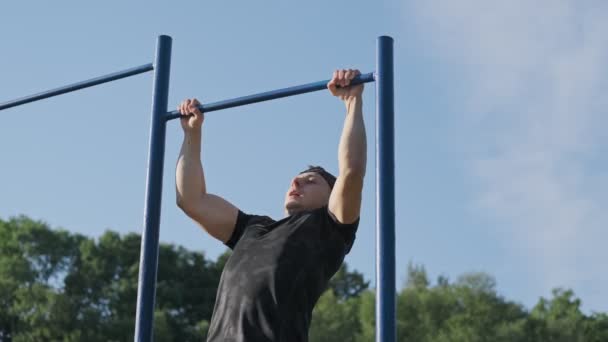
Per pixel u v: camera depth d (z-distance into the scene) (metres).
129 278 38.75
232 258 3.46
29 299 34.97
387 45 3.55
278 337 3.17
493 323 37.91
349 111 3.54
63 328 34.69
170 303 37.88
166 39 4.16
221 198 3.86
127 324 35.66
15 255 37.66
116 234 40.12
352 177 3.38
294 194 3.72
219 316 3.31
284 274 3.28
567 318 40.31
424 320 38.09
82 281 38.03
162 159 3.96
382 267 3.24
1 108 4.67
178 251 39.91
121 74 4.27
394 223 3.30
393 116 3.46
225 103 3.91
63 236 39.28
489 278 39.00
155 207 3.85
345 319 36.75
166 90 4.09
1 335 35.09
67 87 4.45
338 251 3.44
